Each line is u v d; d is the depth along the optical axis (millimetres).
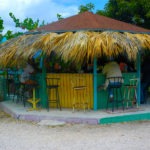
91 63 11336
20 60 11484
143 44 10664
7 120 10758
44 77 11812
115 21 12477
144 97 12695
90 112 10688
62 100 11688
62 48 9906
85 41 9867
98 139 8070
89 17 12047
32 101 11539
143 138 8125
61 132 8883
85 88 11141
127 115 10281
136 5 17547
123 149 7180
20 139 8203
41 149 7281
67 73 11531
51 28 11766
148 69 12781
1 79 15148
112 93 11180
